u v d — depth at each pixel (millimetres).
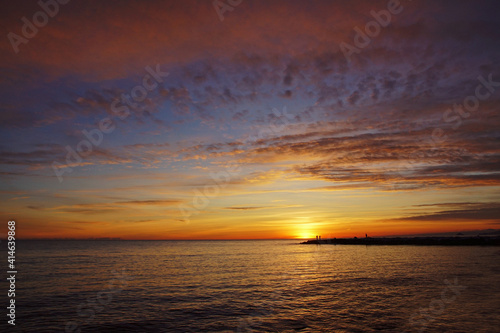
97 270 39406
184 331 14945
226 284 28328
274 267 43688
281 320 16531
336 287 26109
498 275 30312
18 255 69000
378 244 113875
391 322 15789
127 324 16031
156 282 29609
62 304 20328
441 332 14047
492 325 14812
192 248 122625
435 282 27266
